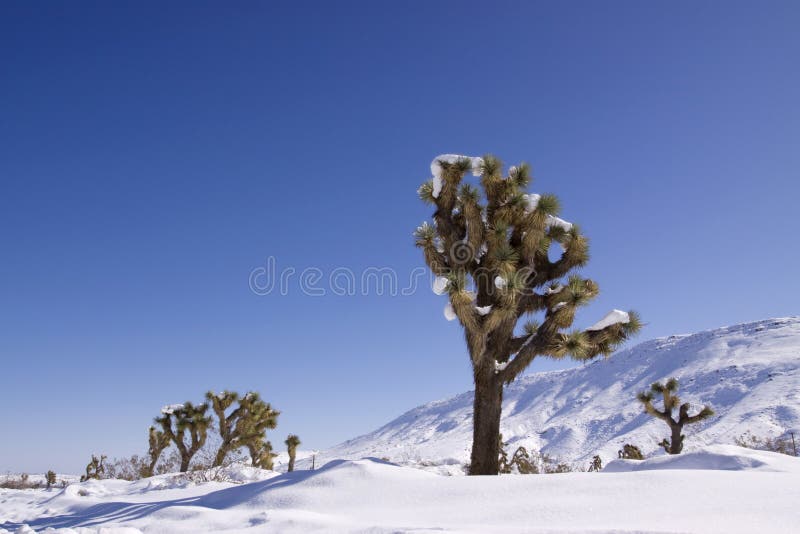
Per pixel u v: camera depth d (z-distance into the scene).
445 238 11.70
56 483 27.91
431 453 47.28
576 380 101.75
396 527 5.27
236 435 22.80
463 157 11.41
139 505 10.38
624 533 4.23
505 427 86.50
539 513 5.54
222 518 7.04
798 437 40.28
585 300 10.57
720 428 50.44
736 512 4.80
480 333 10.49
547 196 10.81
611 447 55.34
